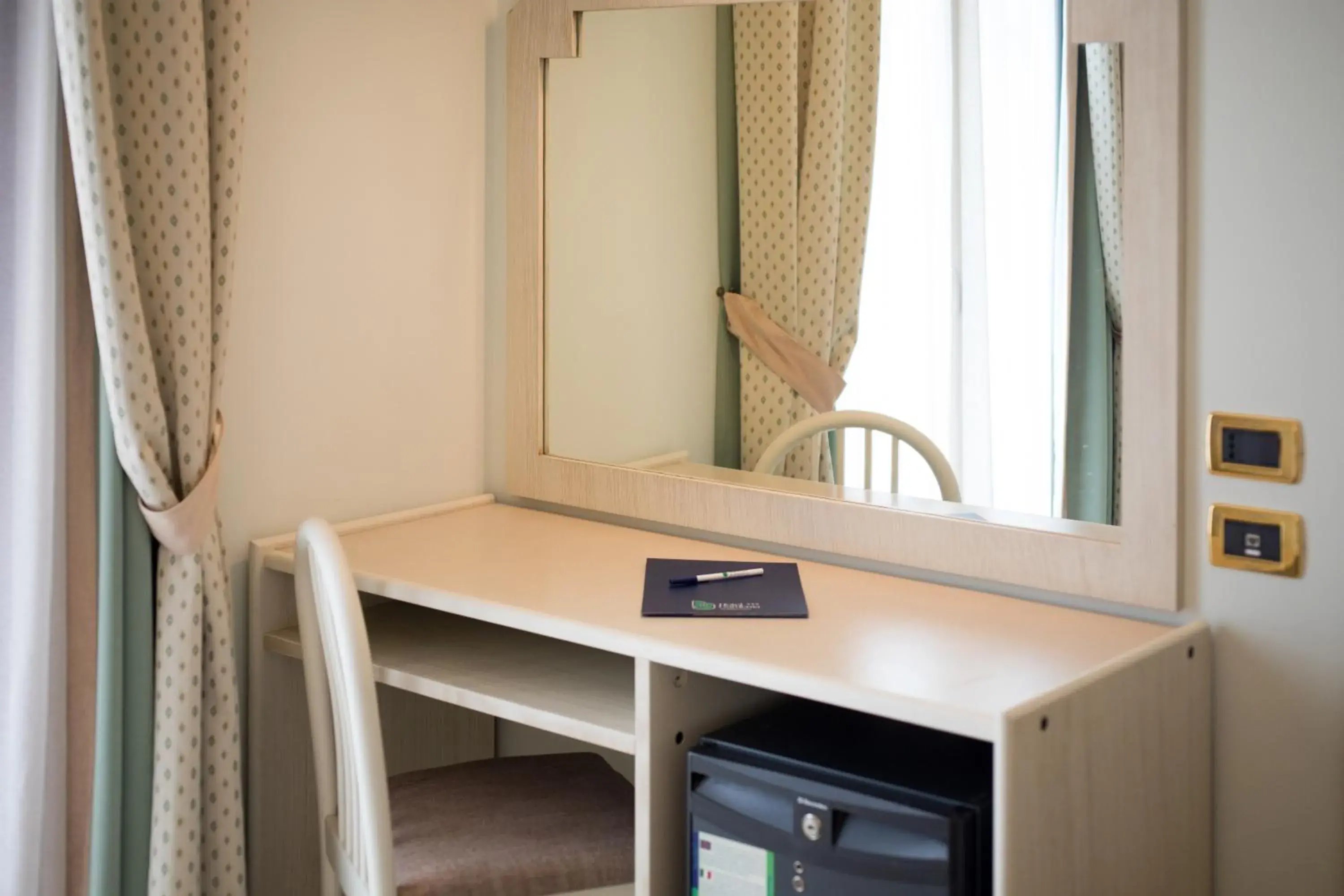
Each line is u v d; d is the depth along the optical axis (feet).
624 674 6.07
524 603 5.71
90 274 5.51
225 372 6.46
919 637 5.30
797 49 6.26
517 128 7.45
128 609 5.90
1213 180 5.26
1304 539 5.18
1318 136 5.01
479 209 7.73
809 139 6.26
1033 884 4.45
